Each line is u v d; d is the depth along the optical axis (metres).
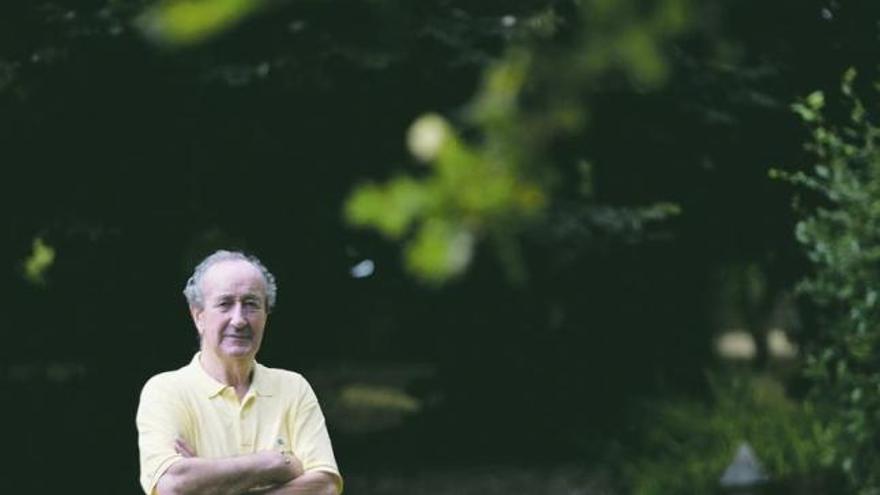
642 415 13.45
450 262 1.43
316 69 11.42
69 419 13.37
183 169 12.38
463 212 1.46
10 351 12.91
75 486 12.89
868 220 7.56
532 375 15.93
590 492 13.06
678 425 12.44
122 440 13.35
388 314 16.91
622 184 13.73
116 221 11.95
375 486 14.12
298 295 14.31
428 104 12.15
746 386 12.79
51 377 13.52
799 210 8.58
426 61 11.59
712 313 15.95
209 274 4.54
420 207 1.45
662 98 12.34
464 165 1.46
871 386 7.74
